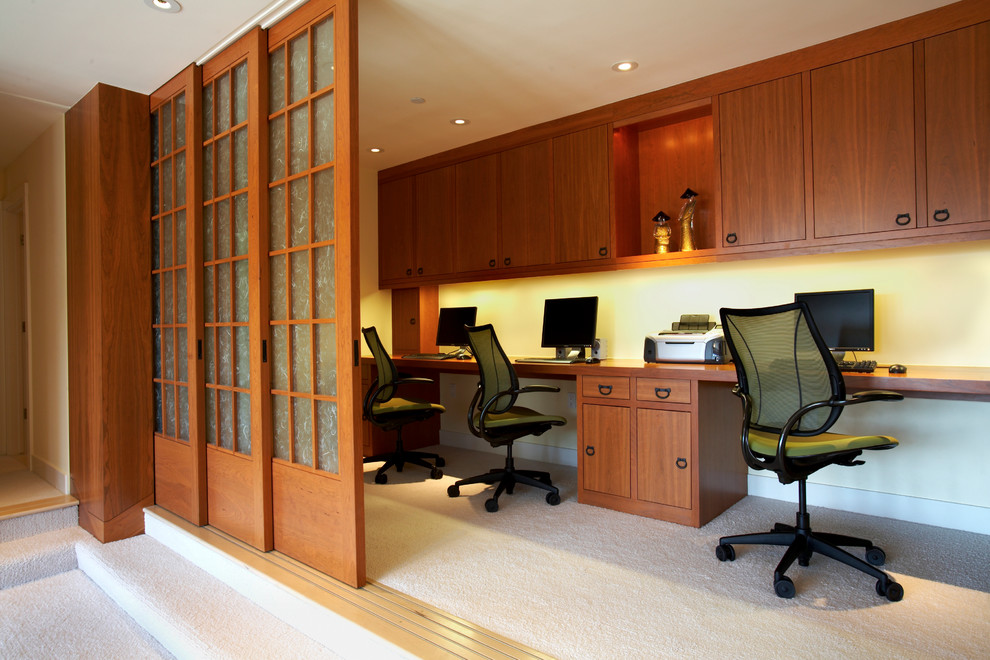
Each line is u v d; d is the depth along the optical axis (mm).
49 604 2434
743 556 2355
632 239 3547
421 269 4438
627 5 2322
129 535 2939
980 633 1734
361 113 3479
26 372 4305
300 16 2242
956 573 2164
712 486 2811
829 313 2762
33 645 2096
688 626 1796
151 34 2445
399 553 2402
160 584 2336
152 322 3090
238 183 2592
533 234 3727
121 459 2920
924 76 2414
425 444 4691
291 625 2000
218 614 2084
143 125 3078
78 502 3121
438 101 3309
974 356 2592
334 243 2104
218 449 2662
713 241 3318
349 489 2035
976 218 2305
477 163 4035
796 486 3098
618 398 2934
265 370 2412
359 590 2008
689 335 3033
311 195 2217
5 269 4309
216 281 2723
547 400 4145
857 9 2369
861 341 2660
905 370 2379
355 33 2047
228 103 2629
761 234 2854
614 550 2422
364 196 4688
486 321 4465
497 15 2393
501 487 3096
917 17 2420
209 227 2781
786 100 2768
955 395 2377
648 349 3152
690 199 3246
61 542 2850
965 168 2326
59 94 3059
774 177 2811
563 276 4008
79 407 3113
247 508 2479
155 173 3104
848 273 2904
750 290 3209
